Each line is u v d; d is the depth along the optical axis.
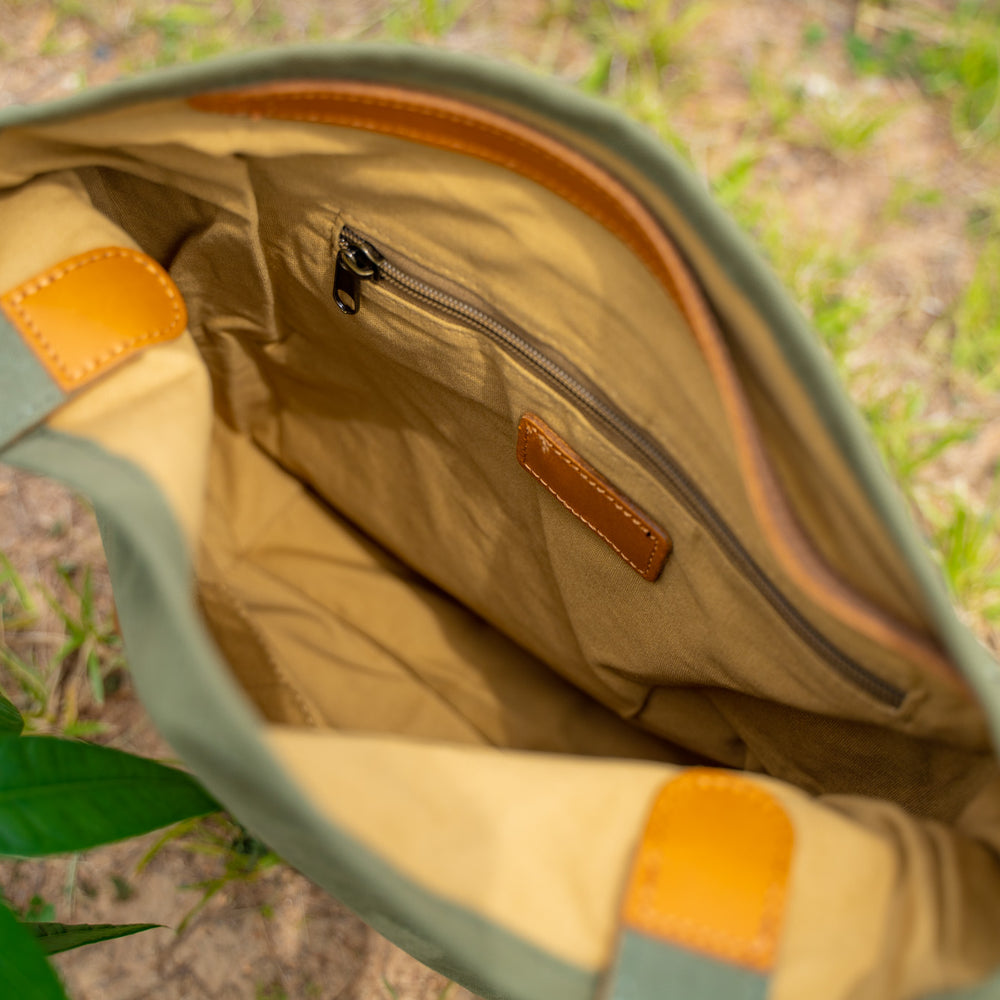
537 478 0.38
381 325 0.38
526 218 0.31
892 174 0.68
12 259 0.31
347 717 0.42
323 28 0.68
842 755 0.34
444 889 0.26
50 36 0.66
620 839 0.27
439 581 0.46
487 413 0.38
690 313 0.27
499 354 0.35
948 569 0.54
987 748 0.29
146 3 0.67
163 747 0.50
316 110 0.30
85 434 0.29
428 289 0.35
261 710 0.37
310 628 0.44
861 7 0.72
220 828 0.48
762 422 0.27
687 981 0.26
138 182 0.35
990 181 0.68
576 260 0.31
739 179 0.63
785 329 0.25
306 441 0.46
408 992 0.47
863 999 0.26
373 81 0.28
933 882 0.26
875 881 0.27
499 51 0.69
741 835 0.27
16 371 0.30
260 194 0.35
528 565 0.42
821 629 0.31
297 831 0.26
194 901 0.48
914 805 0.33
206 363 0.42
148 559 0.25
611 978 0.26
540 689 0.45
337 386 0.42
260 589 0.44
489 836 0.26
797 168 0.68
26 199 0.32
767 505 0.26
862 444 0.25
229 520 0.45
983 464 0.60
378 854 0.25
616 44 0.68
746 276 0.25
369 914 0.33
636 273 0.30
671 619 0.37
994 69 0.69
